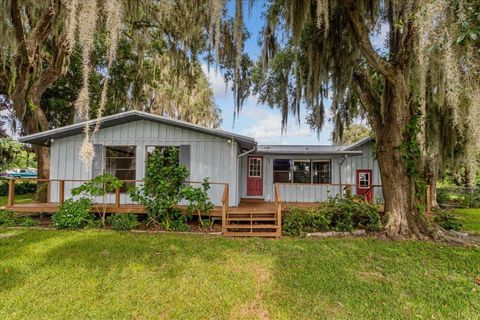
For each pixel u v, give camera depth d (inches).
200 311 125.1
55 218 269.6
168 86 732.7
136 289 143.6
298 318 120.3
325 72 292.4
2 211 293.9
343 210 280.8
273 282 153.4
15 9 321.1
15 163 820.0
